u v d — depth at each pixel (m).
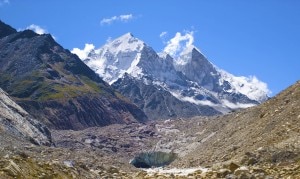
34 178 23.47
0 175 21.70
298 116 49.50
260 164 36.41
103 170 42.50
